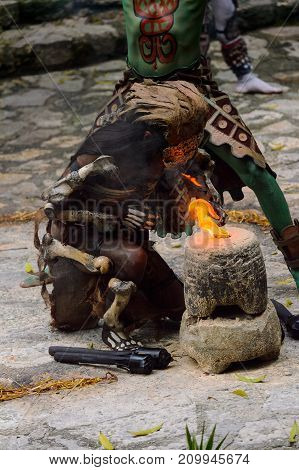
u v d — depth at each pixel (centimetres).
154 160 646
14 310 795
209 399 623
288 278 832
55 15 1562
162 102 624
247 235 651
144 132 638
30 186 1123
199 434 584
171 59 683
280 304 735
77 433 596
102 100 1381
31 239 972
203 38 1133
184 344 668
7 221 1023
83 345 720
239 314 655
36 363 694
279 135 1214
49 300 731
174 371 669
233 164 694
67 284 714
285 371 658
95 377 665
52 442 587
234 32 1320
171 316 732
